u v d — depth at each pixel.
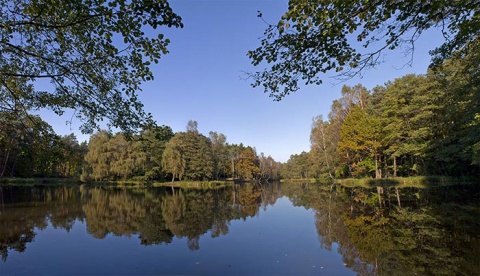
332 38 4.15
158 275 6.79
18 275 6.95
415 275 6.01
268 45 4.59
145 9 3.79
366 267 6.68
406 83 28.31
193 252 8.43
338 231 10.34
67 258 8.12
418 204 14.97
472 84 15.31
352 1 3.66
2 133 5.50
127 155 47.62
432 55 7.34
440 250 7.44
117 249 8.91
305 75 4.92
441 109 23.72
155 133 5.68
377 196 19.81
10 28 4.32
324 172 47.53
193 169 55.25
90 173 47.88
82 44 4.62
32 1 4.10
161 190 37.16
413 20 4.30
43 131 5.47
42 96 5.39
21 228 12.19
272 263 7.34
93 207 18.69
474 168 25.42
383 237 9.05
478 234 8.66
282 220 13.20
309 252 8.08
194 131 58.09
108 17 3.97
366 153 33.25
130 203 20.98
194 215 15.26
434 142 24.25
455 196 17.09
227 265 7.30
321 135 42.38
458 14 4.85
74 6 3.87
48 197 25.31
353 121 33.22
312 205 17.94
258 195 28.14
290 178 92.69
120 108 5.18
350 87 39.41
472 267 6.24
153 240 9.97
